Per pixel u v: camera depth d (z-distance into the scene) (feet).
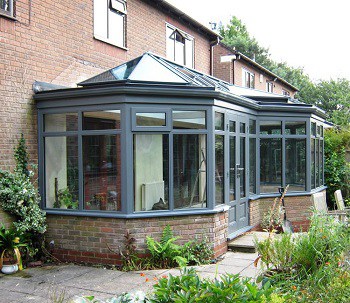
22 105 26.25
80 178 25.88
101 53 34.35
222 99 27.35
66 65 30.27
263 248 18.37
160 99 24.99
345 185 48.47
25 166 26.25
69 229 25.95
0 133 24.80
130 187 24.58
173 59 47.65
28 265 25.09
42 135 27.20
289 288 15.93
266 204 35.96
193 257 24.58
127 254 24.17
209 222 25.82
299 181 37.55
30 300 19.13
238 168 31.07
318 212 22.63
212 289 11.51
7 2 25.58
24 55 26.50
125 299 12.20
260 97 37.50
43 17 28.14
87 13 32.65
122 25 38.09
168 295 11.71
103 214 24.89
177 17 47.62
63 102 26.30
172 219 25.13
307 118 37.45
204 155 26.12
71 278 22.52
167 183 25.17
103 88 24.49
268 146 36.52
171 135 25.23
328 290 14.92
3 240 23.82
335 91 141.90
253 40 152.05
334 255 17.30
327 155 50.16
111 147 25.08
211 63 56.95
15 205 24.84
